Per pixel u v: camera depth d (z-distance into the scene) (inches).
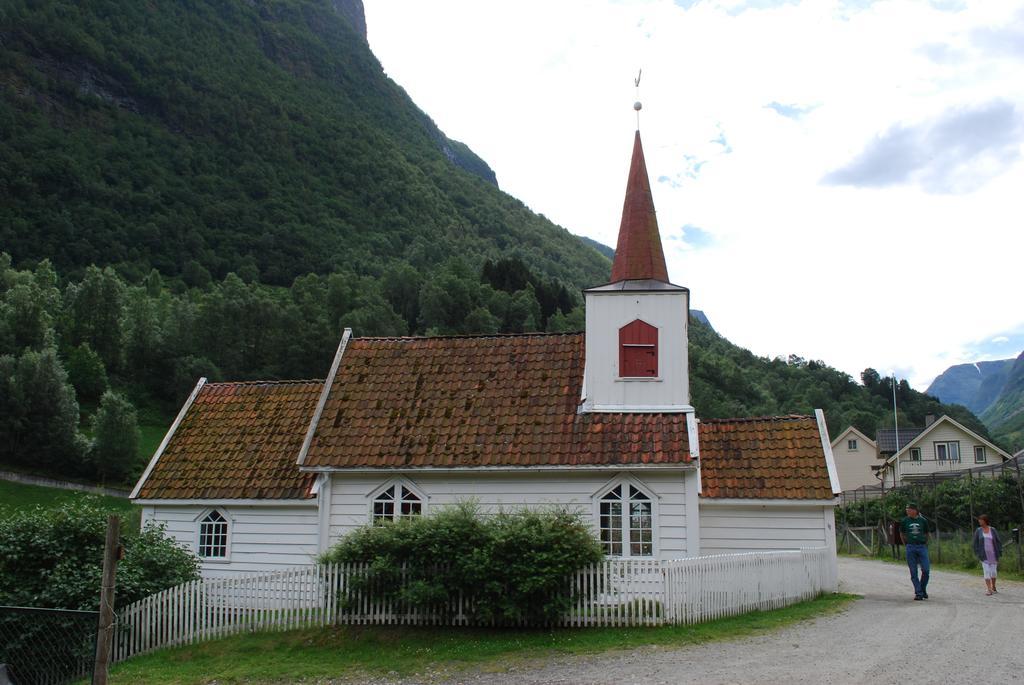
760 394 5012.3
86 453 3233.3
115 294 4532.5
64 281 5723.4
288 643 738.8
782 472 989.2
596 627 722.2
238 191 7721.5
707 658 601.3
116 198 6796.3
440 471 913.5
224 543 1005.2
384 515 936.3
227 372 4414.4
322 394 1024.2
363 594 765.9
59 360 3703.3
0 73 7101.4
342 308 4849.9
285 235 7165.4
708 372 4916.3
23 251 5831.7
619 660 614.2
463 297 4672.7
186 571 848.3
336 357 1076.5
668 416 931.3
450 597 748.6
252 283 6190.9
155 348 4466.0
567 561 726.5
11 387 3176.7
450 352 1061.1
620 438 909.2
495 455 912.3
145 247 6501.0
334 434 970.1
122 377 4377.5
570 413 951.0
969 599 874.8
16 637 661.9
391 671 643.5
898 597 912.3
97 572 757.3
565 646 668.7
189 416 1125.1
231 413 1117.1
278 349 4473.4
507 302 4771.2
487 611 723.4
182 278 6343.5
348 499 944.9
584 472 900.6
